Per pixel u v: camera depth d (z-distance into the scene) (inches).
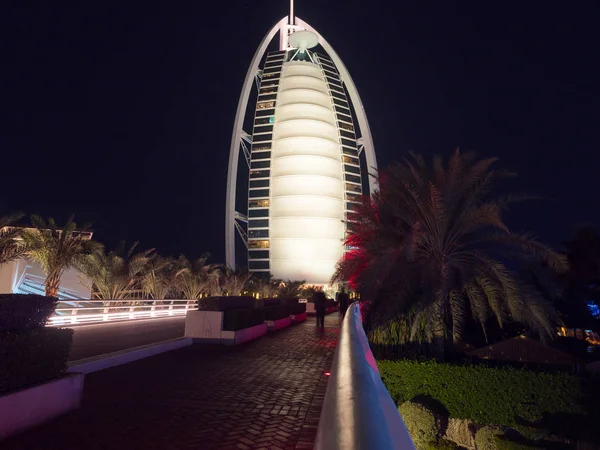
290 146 6456.7
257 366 414.0
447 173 488.7
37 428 205.6
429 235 475.8
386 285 453.7
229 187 5880.9
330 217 6353.3
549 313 428.1
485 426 354.6
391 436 31.5
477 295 455.8
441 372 365.7
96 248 1064.2
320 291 966.4
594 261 759.7
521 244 452.8
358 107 6712.6
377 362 381.4
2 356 193.6
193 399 274.4
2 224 860.6
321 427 39.6
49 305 225.3
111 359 391.2
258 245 6363.2
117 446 185.6
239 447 189.6
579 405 337.7
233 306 669.9
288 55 7135.8
